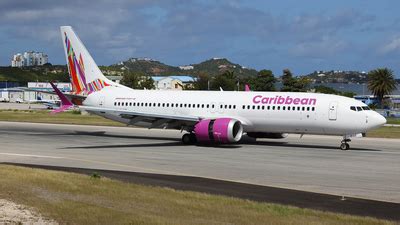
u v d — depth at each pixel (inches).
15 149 2151.8
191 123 2421.3
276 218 848.9
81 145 2352.4
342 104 2222.0
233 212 888.3
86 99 2800.2
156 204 935.7
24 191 1001.5
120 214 810.2
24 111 5930.1
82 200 938.1
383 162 1804.9
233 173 1510.8
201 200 1008.2
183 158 1883.6
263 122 2370.8
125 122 2716.5
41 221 757.3
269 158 1900.8
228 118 2326.5
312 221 834.2
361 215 931.3
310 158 1909.4
